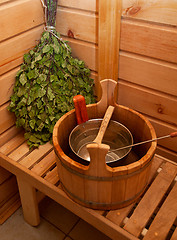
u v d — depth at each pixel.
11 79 1.52
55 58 1.49
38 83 1.48
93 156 1.04
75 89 1.59
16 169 1.51
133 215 1.25
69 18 1.54
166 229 1.20
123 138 1.39
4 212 1.86
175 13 1.23
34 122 1.53
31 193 1.59
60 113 1.55
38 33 1.57
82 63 1.63
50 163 1.51
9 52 1.44
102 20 1.40
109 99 1.38
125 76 1.57
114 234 1.23
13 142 1.64
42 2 1.48
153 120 1.62
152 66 1.43
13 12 1.37
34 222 1.77
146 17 1.32
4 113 1.57
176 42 1.29
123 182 1.13
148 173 1.24
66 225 1.82
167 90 1.45
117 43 1.47
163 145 1.65
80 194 1.22
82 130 1.40
